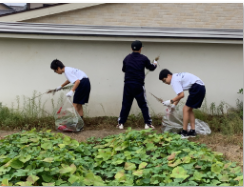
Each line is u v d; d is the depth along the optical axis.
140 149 4.48
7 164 3.81
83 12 8.66
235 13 9.10
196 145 4.90
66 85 6.58
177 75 5.44
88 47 6.58
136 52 5.87
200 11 9.03
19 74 6.57
